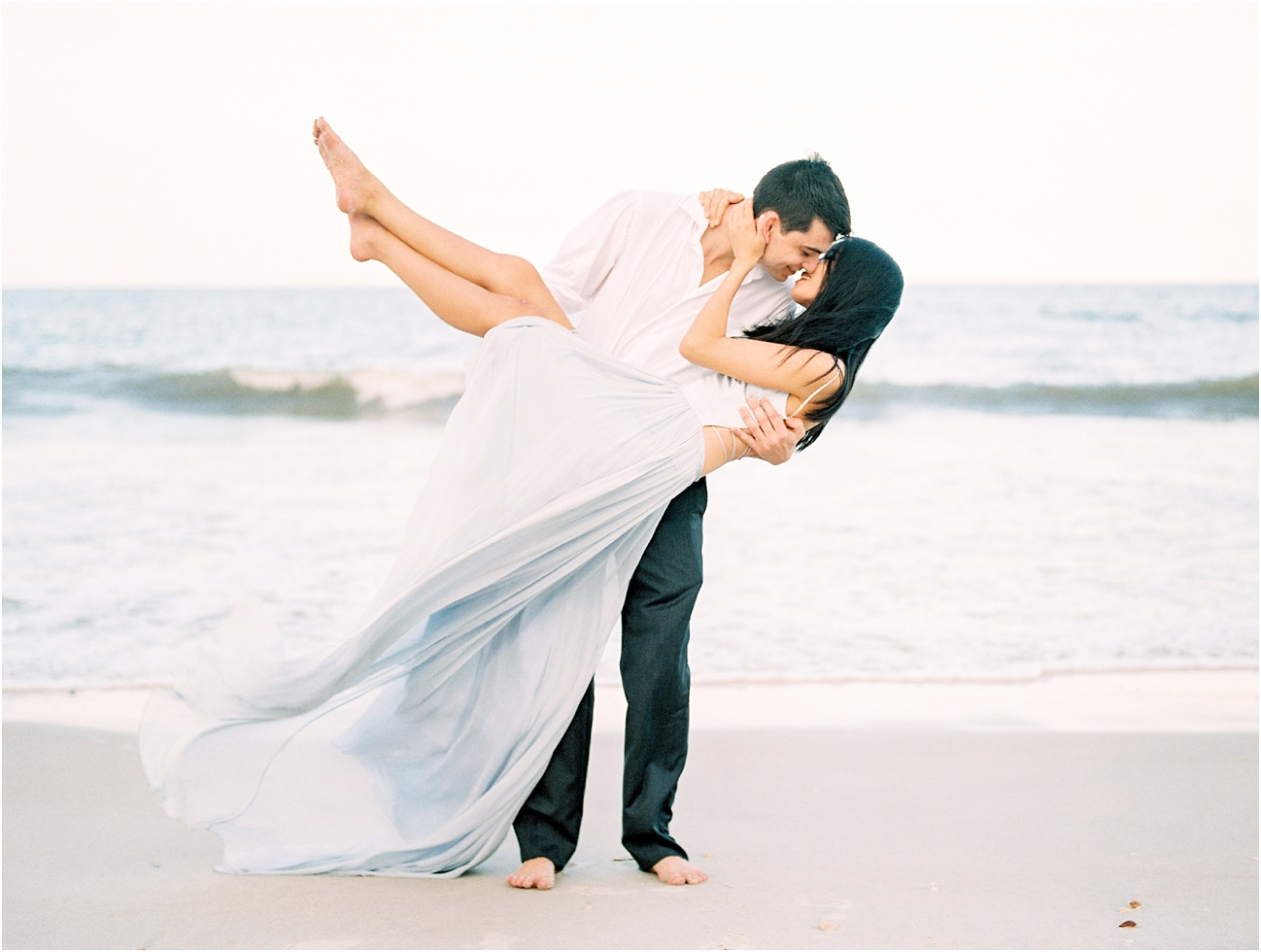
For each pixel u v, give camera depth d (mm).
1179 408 14219
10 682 5094
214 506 8992
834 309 2846
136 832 3154
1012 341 16438
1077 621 6418
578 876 2836
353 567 7277
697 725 4629
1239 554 7875
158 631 5938
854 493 9727
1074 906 2596
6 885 2676
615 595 2820
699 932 2398
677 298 2994
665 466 2803
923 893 2689
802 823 3352
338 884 2709
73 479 9984
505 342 2828
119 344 15789
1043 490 9891
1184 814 3443
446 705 2812
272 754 2865
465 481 2785
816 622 6359
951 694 5168
